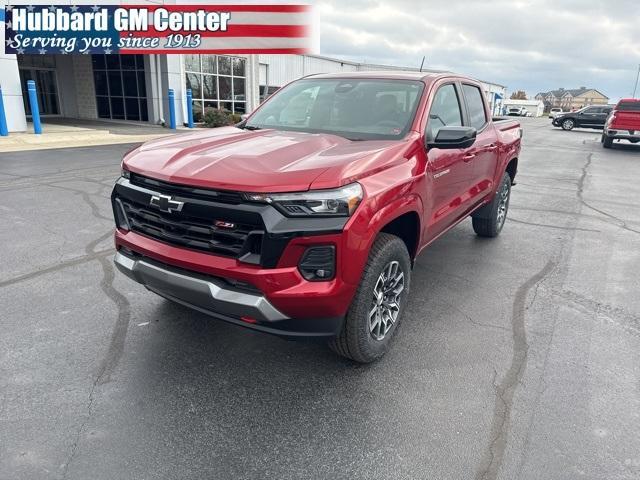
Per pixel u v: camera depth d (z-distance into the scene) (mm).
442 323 3848
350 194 2635
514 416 2770
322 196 2557
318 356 3332
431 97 3891
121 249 3246
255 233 2553
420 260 5289
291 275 2557
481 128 5086
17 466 2283
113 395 2838
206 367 3158
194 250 2771
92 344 3357
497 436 2605
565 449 2525
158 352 3301
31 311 3777
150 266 2939
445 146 3504
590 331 3793
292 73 29703
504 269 5094
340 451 2475
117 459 2359
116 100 21328
